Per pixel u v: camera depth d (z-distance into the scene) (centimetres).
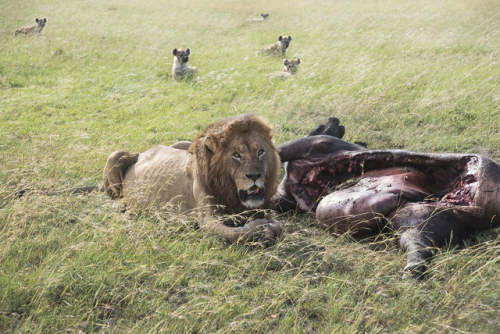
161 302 403
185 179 540
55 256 443
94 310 392
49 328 360
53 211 545
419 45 1548
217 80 1231
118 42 1733
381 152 560
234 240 489
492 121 829
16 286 393
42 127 876
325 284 430
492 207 464
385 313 376
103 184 626
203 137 517
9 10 2630
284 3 3142
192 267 438
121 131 868
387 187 508
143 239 482
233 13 2742
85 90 1170
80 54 1516
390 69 1197
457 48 1467
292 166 624
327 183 607
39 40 1706
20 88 1166
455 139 780
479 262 436
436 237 464
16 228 479
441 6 2570
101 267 432
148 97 1123
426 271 413
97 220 541
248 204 485
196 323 370
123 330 361
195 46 1748
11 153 725
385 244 496
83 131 842
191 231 511
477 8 2405
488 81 1031
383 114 889
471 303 368
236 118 506
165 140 832
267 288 419
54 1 3148
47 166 658
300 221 584
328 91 1055
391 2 2888
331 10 2705
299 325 380
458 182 512
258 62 1498
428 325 358
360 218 503
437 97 946
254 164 478
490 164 480
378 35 1772
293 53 1628
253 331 366
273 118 916
